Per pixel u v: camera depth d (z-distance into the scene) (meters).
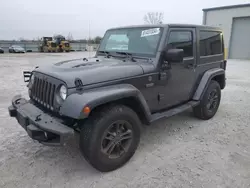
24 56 25.47
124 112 2.68
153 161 3.00
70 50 40.59
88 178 2.64
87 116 2.29
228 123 4.35
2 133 3.80
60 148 3.32
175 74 3.54
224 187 2.47
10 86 7.62
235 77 10.11
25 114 2.69
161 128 4.11
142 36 3.46
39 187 2.47
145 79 3.04
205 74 4.23
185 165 2.90
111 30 4.07
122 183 2.55
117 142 2.72
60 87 2.53
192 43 3.84
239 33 20.89
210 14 22.56
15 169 2.79
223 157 3.09
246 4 19.62
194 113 4.49
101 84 2.59
